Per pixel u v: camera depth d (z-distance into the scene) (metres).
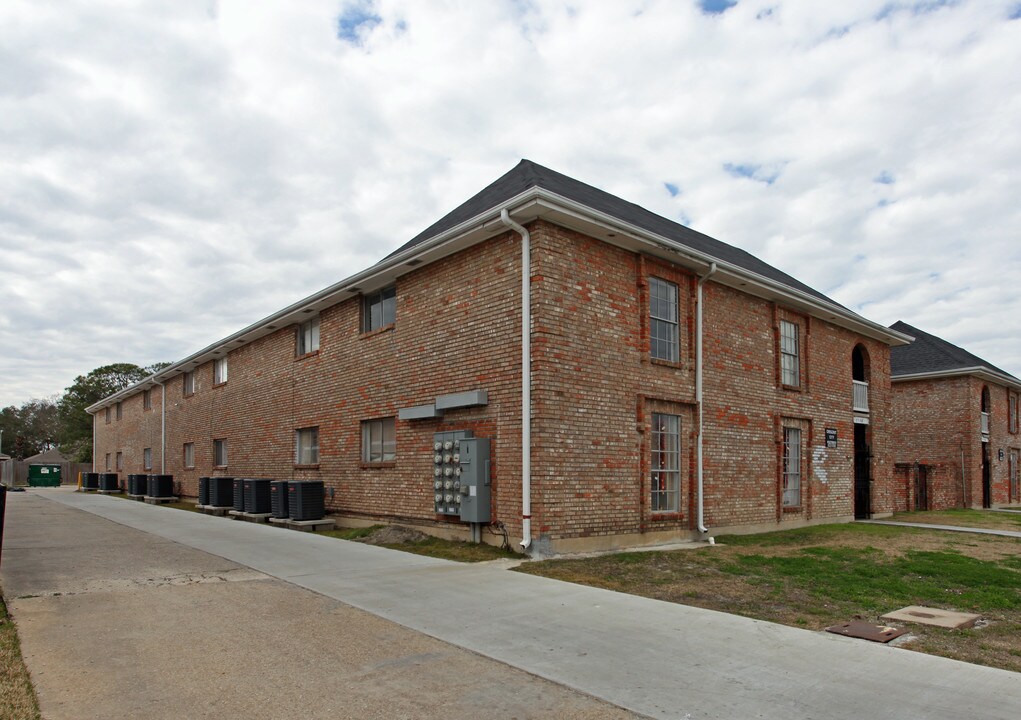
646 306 12.80
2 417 80.69
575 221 11.31
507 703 4.83
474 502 11.55
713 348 14.57
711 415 14.32
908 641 6.54
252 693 4.96
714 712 4.69
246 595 8.02
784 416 16.48
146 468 31.69
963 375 27.72
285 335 19.45
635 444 12.41
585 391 11.56
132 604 7.50
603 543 11.65
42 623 6.67
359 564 10.23
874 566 10.73
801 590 8.89
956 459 27.62
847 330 19.50
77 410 60.88
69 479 51.28
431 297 13.45
